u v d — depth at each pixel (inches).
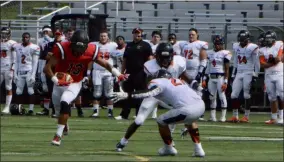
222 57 1475.1
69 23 1690.5
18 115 1526.8
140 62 1402.6
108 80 1505.9
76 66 928.3
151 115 1578.5
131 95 792.9
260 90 1791.3
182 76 879.1
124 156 821.2
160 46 858.8
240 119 1541.6
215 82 1483.8
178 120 809.5
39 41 1716.3
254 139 1088.2
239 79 1476.4
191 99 805.9
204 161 777.6
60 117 912.9
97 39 1692.9
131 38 2041.1
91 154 837.2
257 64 1469.0
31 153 841.5
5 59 1587.1
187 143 1010.7
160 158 803.4
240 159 808.3
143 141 1023.6
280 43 1460.4
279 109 1459.2
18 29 2199.8
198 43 1455.5
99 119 1438.2
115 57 1555.1
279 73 1457.9
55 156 805.9
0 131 1144.8
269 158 828.0
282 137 1133.7
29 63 1568.7
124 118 1456.7
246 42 1469.0
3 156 800.9
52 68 979.9
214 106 1502.2
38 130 1170.0
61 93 938.7
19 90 1577.3
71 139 1028.5
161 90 799.7
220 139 1079.6
